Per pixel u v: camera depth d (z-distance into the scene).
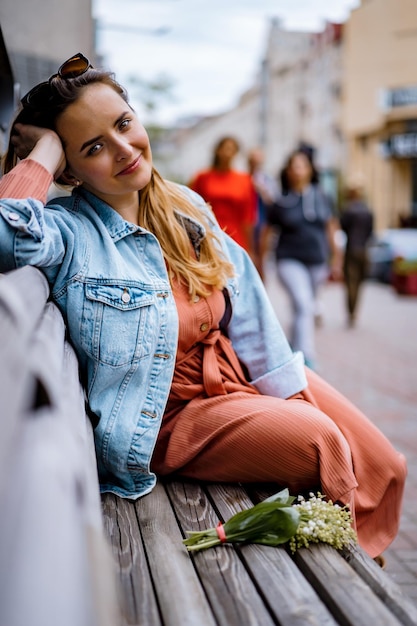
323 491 2.16
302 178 7.46
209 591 1.67
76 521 0.85
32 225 1.98
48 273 2.13
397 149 25.98
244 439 2.21
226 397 2.34
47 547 0.77
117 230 2.25
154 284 2.20
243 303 2.58
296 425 2.19
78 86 2.19
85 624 0.71
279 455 2.19
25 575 0.71
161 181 2.43
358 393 6.78
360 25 26.11
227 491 2.27
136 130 2.26
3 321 1.10
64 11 4.42
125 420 2.17
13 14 4.20
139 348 2.16
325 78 37.88
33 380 1.04
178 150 61.59
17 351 1.03
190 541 1.89
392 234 18.78
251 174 8.62
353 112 27.09
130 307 2.14
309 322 7.31
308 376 2.63
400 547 3.53
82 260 2.14
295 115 42.81
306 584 1.69
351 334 10.66
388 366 8.10
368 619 1.53
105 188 2.26
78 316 2.12
